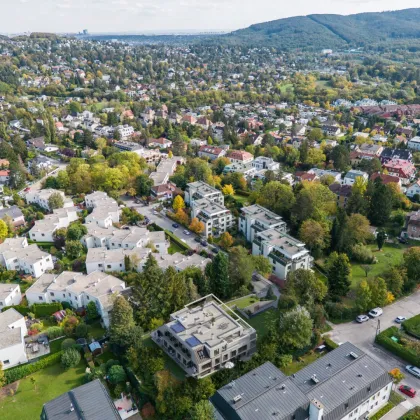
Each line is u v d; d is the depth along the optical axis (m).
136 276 144.00
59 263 168.12
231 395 91.69
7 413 103.06
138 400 104.62
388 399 102.56
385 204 195.50
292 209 191.62
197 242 189.25
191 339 110.00
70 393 93.06
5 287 147.50
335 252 161.00
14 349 117.12
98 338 128.88
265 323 130.00
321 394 92.69
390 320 133.12
